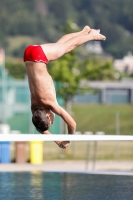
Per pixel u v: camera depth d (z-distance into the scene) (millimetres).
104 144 68312
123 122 91750
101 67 60438
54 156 49125
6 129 52594
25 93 73000
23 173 28891
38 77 16328
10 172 29484
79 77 59906
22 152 42688
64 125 66438
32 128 71000
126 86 131375
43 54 16453
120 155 50938
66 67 60000
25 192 21469
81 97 127812
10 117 72500
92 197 19969
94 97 128750
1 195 20656
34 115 16469
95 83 132625
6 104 72500
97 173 28266
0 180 25688
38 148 42281
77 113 100375
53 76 59656
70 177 26719
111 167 38750
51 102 16453
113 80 173375
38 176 27359
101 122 92938
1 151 42562
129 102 130750
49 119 16844
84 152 54250
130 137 17000
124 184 23734
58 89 60062
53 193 21109
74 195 20531
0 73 72625
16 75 158375
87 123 93500
